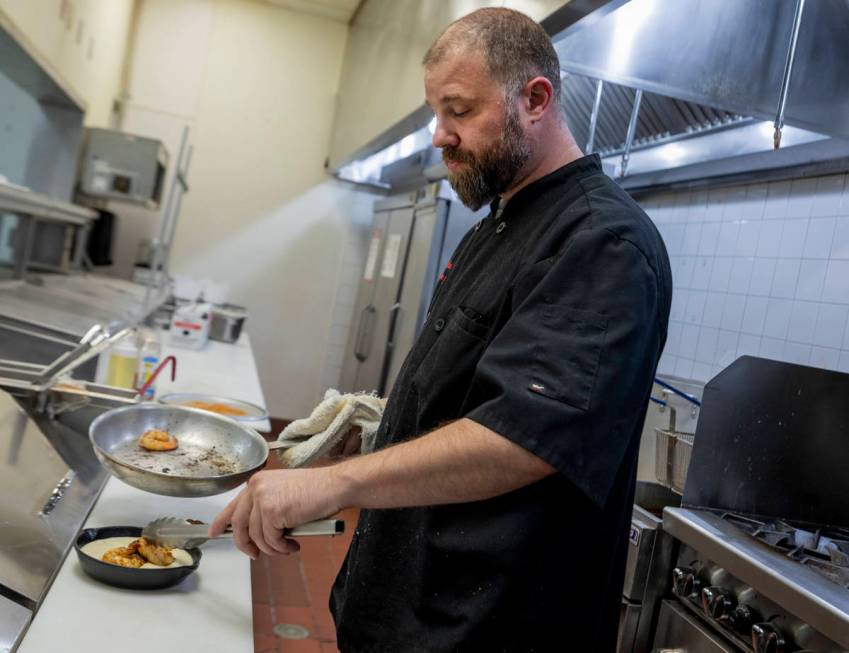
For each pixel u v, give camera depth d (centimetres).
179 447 154
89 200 481
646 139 285
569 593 111
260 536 100
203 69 539
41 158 409
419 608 112
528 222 115
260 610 285
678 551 184
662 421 218
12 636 95
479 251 126
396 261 452
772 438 184
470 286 121
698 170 263
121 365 223
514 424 90
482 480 92
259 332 568
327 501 96
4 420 147
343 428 143
